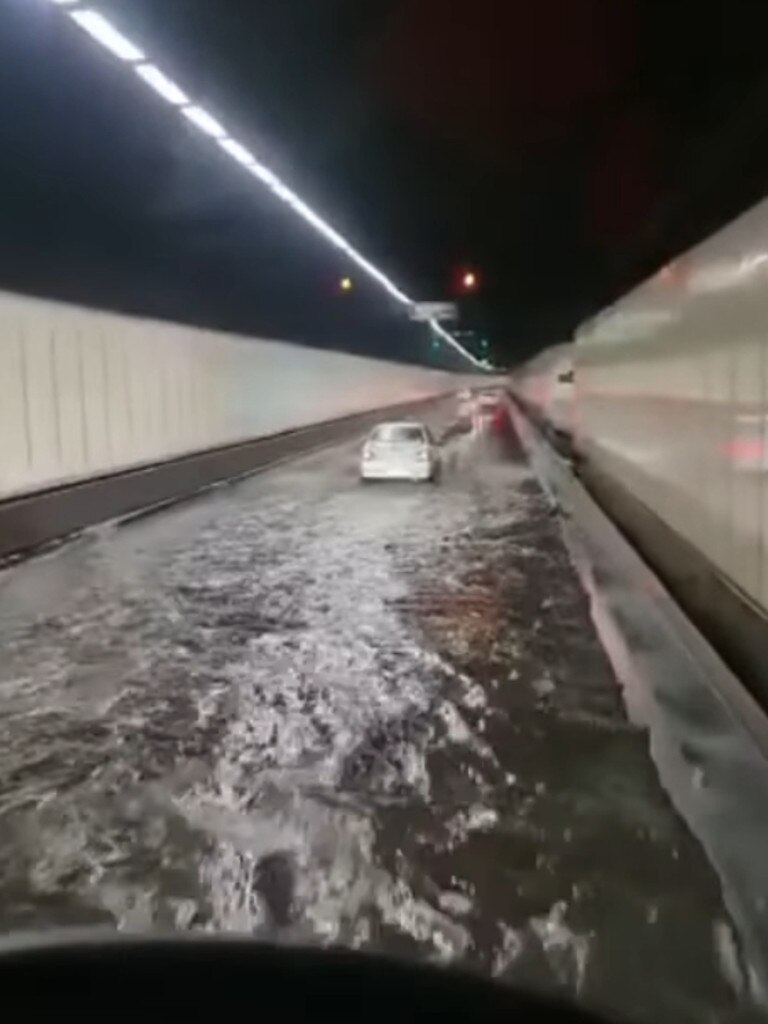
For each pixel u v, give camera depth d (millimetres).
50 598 11422
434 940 3957
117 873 4633
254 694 7582
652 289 13484
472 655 8688
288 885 4480
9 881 4559
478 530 16938
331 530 17125
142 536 16609
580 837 4934
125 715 7098
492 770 5902
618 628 9117
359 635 9492
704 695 5840
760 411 7074
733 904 4137
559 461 23266
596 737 6477
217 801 5488
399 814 5266
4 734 6691
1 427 14898
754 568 7121
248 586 12086
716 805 4727
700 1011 3439
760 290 7070
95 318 18422
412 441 26141
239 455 28312
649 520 13422
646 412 14133
